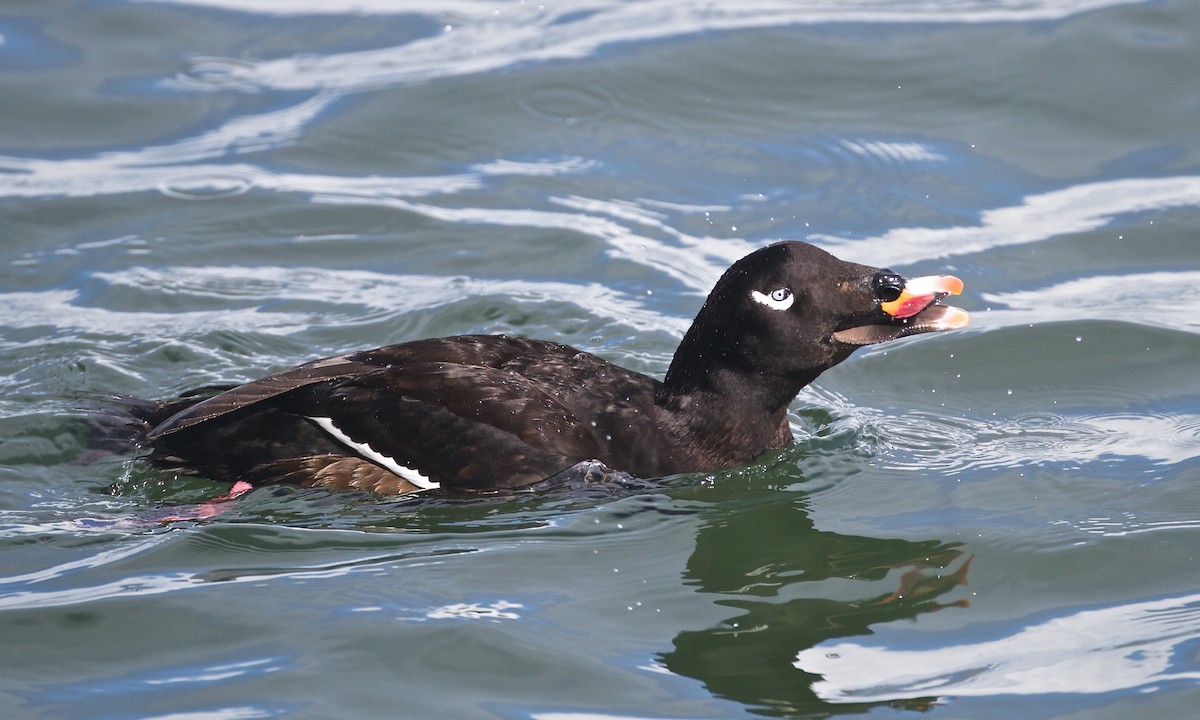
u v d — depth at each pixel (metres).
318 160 16.08
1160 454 11.42
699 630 9.06
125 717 8.12
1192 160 15.81
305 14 18.88
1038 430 11.96
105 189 15.49
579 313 13.73
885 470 11.33
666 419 10.91
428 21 18.80
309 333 13.42
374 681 8.46
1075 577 9.67
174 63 17.66
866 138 16.38
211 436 10.69
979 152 16.11
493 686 8.45
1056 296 13.92
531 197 15.57
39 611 9.13
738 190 15.62
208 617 9.09
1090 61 17.42
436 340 11.04
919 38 18.06
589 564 9.83
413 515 10.40
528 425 10.47
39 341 13.02
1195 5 18.28
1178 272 14.20
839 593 9.53
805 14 18.73
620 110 16.95
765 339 10.63
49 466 10.98
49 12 18.53
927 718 8.16
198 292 13.96
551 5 19.25
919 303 10.47
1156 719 8.12
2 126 16.39
